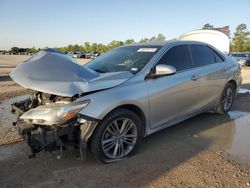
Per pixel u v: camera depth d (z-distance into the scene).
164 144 4.70
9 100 8.48
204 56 5.70
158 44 5.08
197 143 4.76
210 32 10.87
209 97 5.71
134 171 3.77
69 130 3.60
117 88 3.98
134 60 4.71
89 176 3.65
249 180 3.55
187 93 5.02
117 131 4.00
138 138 4.24
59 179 3.58
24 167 3.89
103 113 3.70
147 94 4.25
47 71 3.87
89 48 99.06
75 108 3.55
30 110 3.83
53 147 3.56
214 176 3.64
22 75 3.88
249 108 7.17
